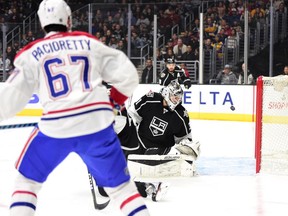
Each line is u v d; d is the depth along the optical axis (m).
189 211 5.83
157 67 16.94
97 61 3.82
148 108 7.41
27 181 3.85
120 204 3.83
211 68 17.72
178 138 7.67
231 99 15.43
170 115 7.43
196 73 17.42
